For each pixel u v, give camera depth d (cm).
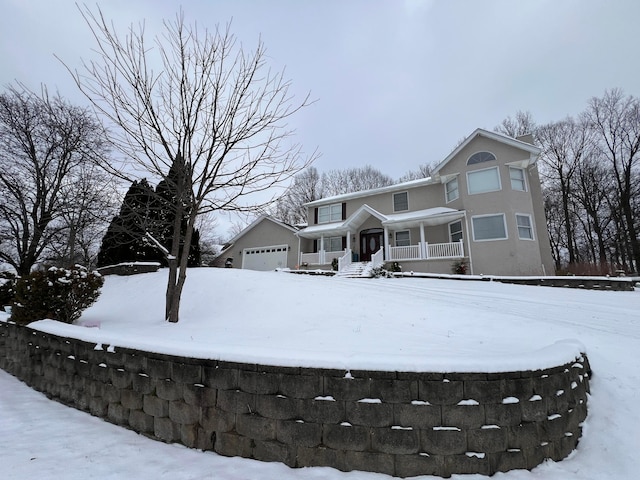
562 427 296
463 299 938
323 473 264
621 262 2677
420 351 407
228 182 688
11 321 623
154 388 345
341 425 275
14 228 1385
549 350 337
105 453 298
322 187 4125
